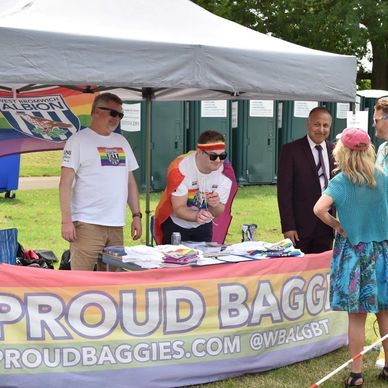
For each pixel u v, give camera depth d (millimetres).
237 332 4750
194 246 5234
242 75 4703
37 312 4191
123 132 14391
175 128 14820
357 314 4625
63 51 4105
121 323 4383
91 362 4293
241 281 4762
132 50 4309
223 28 5359
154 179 14773
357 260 4496
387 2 18719
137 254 4699
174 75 4453
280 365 5004
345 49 20750
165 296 4508
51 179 17219
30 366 4156
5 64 3957
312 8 19812
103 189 5281
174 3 5340
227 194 5566
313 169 5766
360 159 4461
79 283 4293
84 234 5258
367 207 4492
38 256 7875
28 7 4746
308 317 5160
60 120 7648
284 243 5203
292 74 4906
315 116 5746
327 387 4695
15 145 7562
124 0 5098
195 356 4594
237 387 4621
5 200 13602
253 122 16172
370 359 5312
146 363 4434
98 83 4223
